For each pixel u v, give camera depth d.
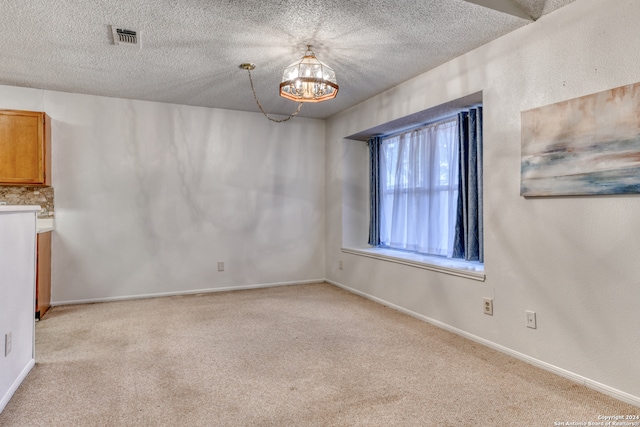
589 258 2.16
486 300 2.80
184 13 2.34
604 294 2.09
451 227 3.63
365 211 4.94
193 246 4.54
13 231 2.11
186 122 4.48
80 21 2.44
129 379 2.26
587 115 2.13
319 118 5.16
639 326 1.95
